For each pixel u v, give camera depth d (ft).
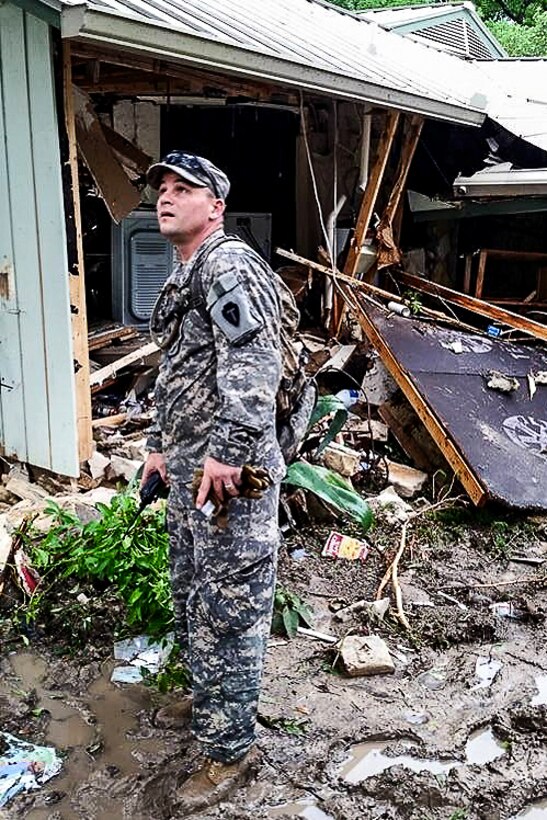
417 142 22.27
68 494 14.19
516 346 18.76
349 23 29.55
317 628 10.72
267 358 6.74
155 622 10.13
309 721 8.81
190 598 7.48
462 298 21.31
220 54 13.87
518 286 25.34
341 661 9.84
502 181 22.35
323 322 21.72
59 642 10.14
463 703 9.29
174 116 22.16
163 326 7.36
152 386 19.24
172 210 7.17
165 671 9.47
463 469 14.42
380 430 17.24
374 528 13.61
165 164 7.12
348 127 22.70
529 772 8.23
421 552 13.07
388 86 18.31
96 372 16.88
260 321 6.73
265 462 7.09
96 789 7.76
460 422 15.17
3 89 13.15
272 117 23.02
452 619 11.05
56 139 12.84
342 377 19.90
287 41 17.58
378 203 23.88
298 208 23.21
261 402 6.72
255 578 7.33
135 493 12.51
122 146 17.98
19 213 13.55
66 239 13.25
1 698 9.06
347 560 12.62
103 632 10.22
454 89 23.90
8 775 7.92
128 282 19.38
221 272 6.76
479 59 34.68
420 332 17.56
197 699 7.67
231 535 7.16
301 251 23.32
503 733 8.84
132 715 8.86
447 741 8.63
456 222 25.53
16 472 14.97
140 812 7.51
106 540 11.10
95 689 9.30
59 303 13.51
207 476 6.81
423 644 10.50
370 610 10.91
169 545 8.10
